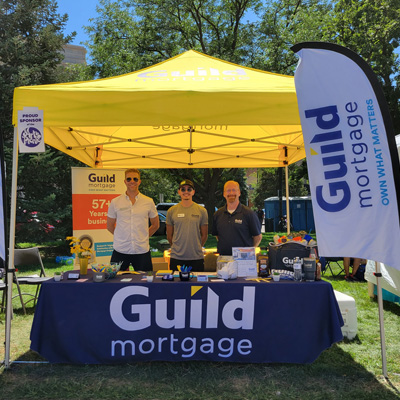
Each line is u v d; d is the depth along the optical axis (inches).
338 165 138.5
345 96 139.3
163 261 268.5
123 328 149.0
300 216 908.6
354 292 282.0
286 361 149.4
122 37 754.2
